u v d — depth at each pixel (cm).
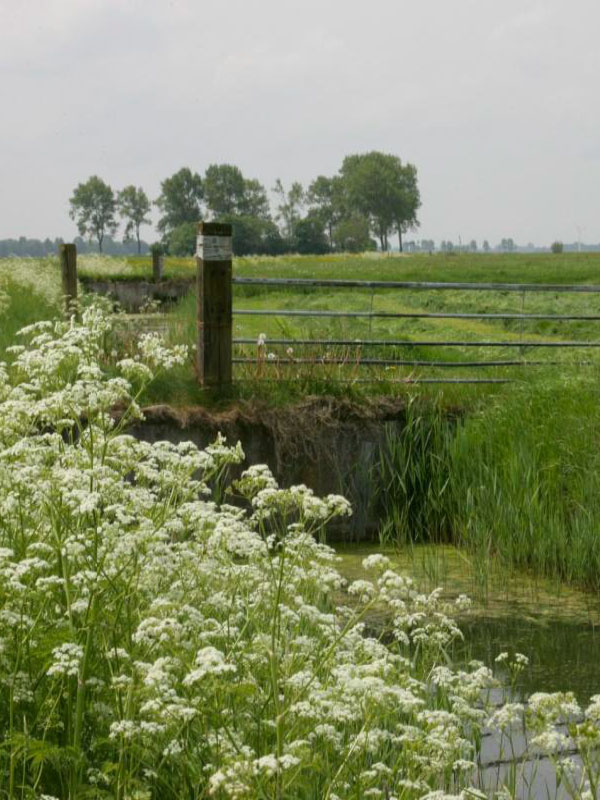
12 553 436
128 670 443
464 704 479
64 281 1527
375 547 1113
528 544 1024
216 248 1115
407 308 2858
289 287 3500
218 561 541
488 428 1133
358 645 491
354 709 427
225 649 500
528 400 1171
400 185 18188
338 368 1202
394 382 1216
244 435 1105
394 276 4594
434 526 1147
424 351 1598
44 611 482
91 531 469
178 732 400
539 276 4550
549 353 1675
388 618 829
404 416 1166
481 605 904
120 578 471
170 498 541
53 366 535
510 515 1035
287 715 434
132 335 1390
